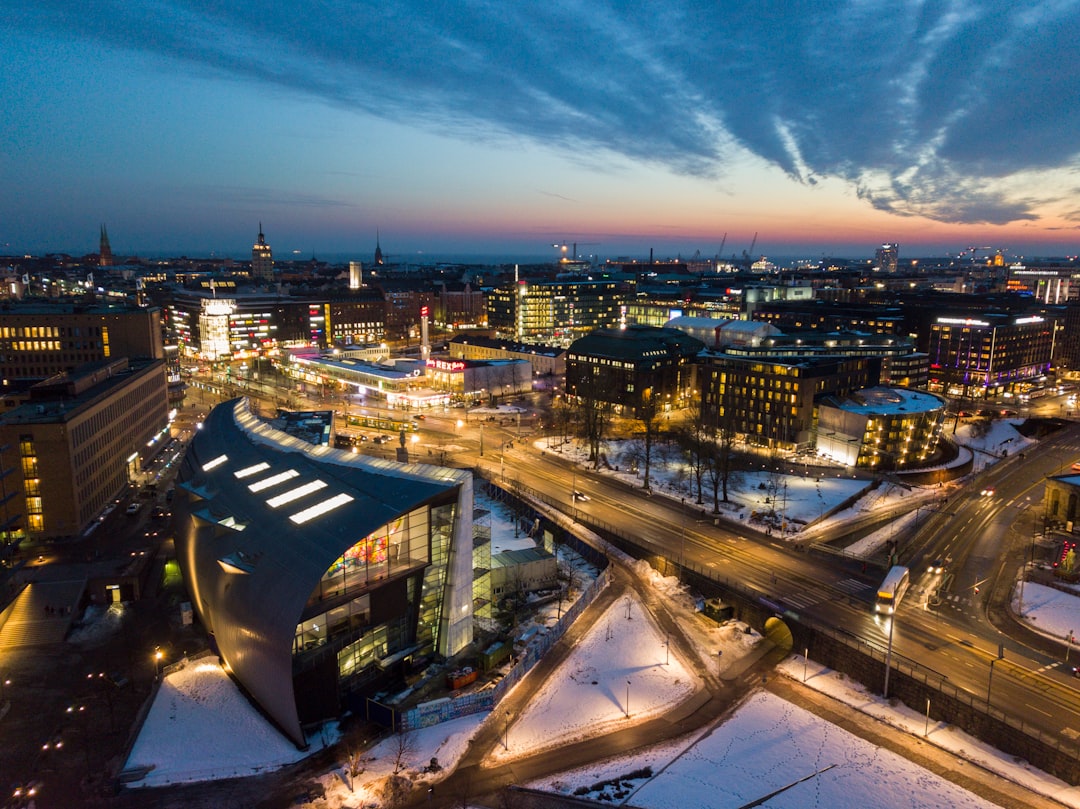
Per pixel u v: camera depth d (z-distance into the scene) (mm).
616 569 117812
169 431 196125
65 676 83500
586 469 170125
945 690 79062
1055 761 69000
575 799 66625
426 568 87562
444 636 89625
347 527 79125
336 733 75875
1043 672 83438
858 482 158500
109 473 141000
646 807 65500
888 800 66750
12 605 96312
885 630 92938
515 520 138000
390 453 183375
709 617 101812
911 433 172375
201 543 91000
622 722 78812
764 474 164875
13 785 65125
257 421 129375
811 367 184500
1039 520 137125
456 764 71625
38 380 173500
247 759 71125
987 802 66438
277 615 73625
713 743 75188
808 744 74875
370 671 83062
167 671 84562
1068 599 103438
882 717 79438
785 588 105625
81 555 113188
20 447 117875
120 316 196375
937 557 119375
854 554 119875
